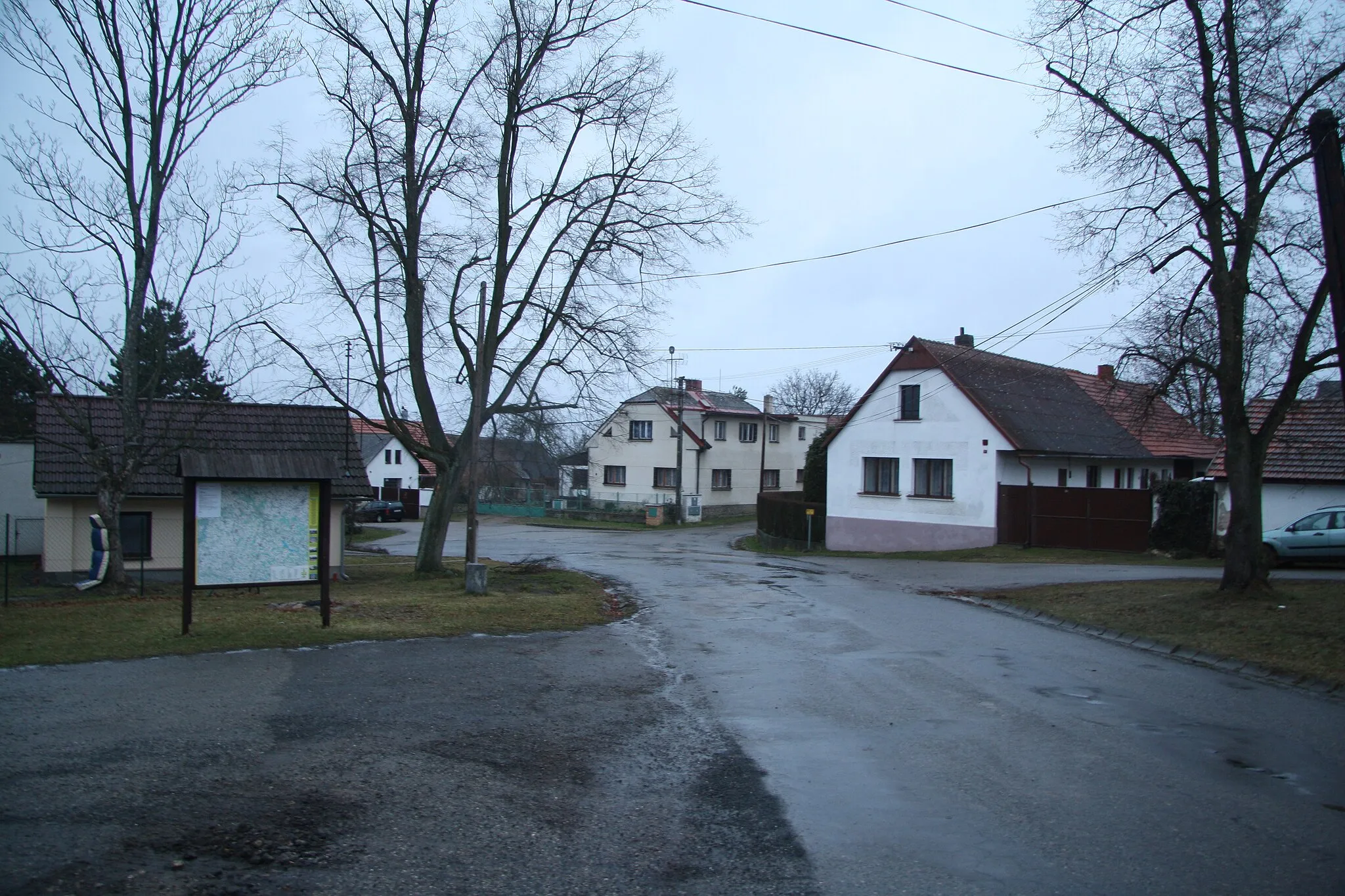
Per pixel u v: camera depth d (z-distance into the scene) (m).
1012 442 31.11
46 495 22.78
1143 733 7.95
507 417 22.78
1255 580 13.85
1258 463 13.98
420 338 22.80
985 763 7.07
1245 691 9.69
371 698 8.78
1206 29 13.26
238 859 5.04
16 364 22.38
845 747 7.50
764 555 33.12
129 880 4.73
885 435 34.97
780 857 5.21
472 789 6.30
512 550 36.06
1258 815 5.92
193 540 11.97
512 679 9.89
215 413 26.14
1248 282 13.80
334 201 20.97
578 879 4.89
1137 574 21.75
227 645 11.35
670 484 59.62
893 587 20.58
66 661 10.27
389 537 49.00
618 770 6.82
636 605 17.06
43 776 6.29
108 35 17.78
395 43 21.84
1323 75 12.58
